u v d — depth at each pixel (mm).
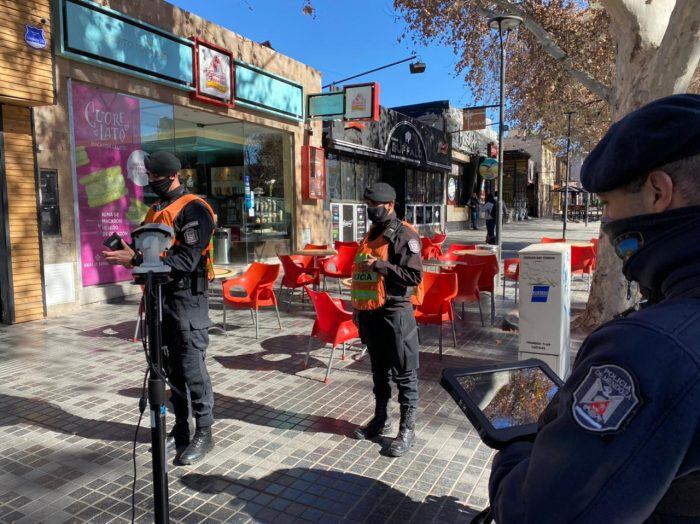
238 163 12305
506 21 9281
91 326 6824
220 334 6645
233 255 12609
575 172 40375
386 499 2988
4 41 6184
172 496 3002
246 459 3436
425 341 6469
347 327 4828
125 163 8484
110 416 4086
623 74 5824
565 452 769
